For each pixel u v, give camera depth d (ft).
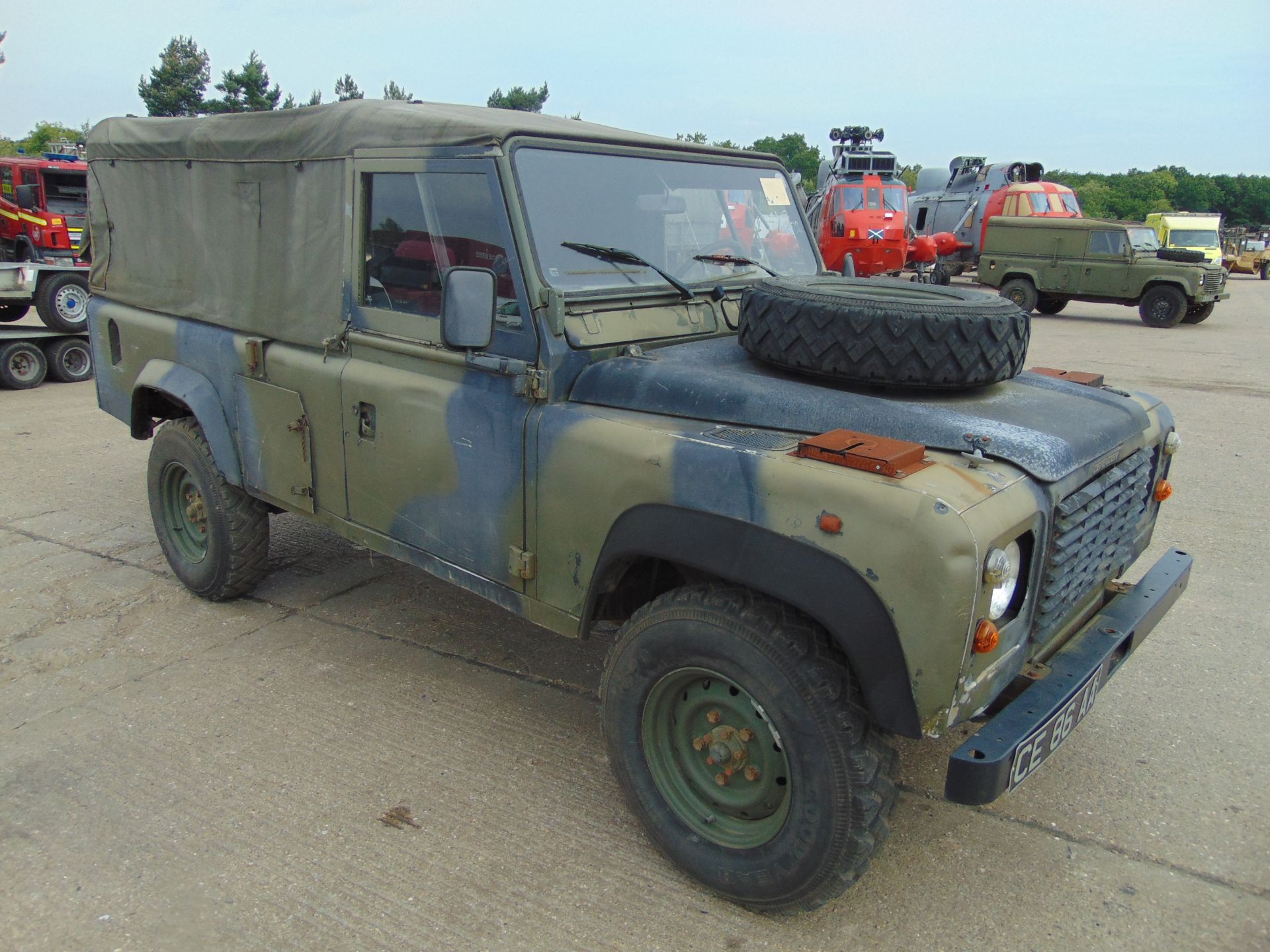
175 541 14.98
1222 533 18.35
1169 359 41.75
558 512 9.07
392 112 10.32
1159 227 92.27
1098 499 8.25
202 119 13.12
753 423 8.34
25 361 33.06
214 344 13.24
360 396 10.98
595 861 9.04
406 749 10.92
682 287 10.18
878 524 6.75
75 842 9.14
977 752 6.89
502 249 9.22
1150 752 10.97
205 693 12.10
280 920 8.17
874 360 8.34
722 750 8.21
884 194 65.10
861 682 6.95
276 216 11.91
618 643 8.70
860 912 8.39
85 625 14.01
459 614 14.69
